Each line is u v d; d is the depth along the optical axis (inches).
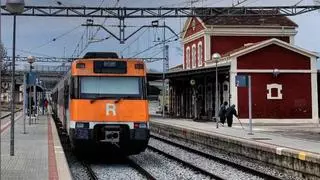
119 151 713.0
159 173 652.7
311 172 606.5
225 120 1476.4
